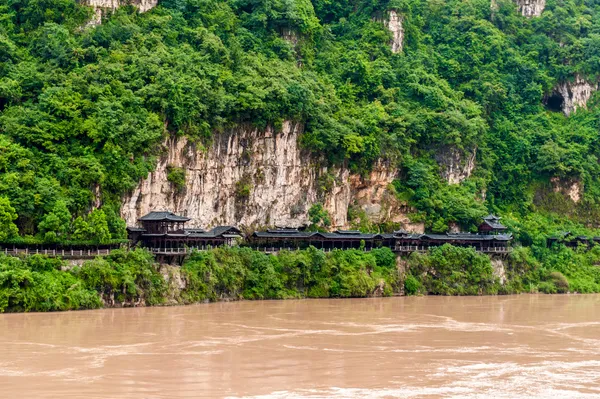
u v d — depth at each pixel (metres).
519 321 158.62
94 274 158.62
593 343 134.75
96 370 105.69
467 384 104.56
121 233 174.12
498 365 115.69
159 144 186.25
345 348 124.81
